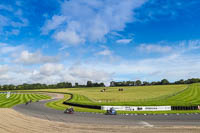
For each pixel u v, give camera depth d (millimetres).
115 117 31984
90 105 48625
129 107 43969
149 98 76875
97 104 49531
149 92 112312
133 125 24297
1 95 118875
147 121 27312
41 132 20828
